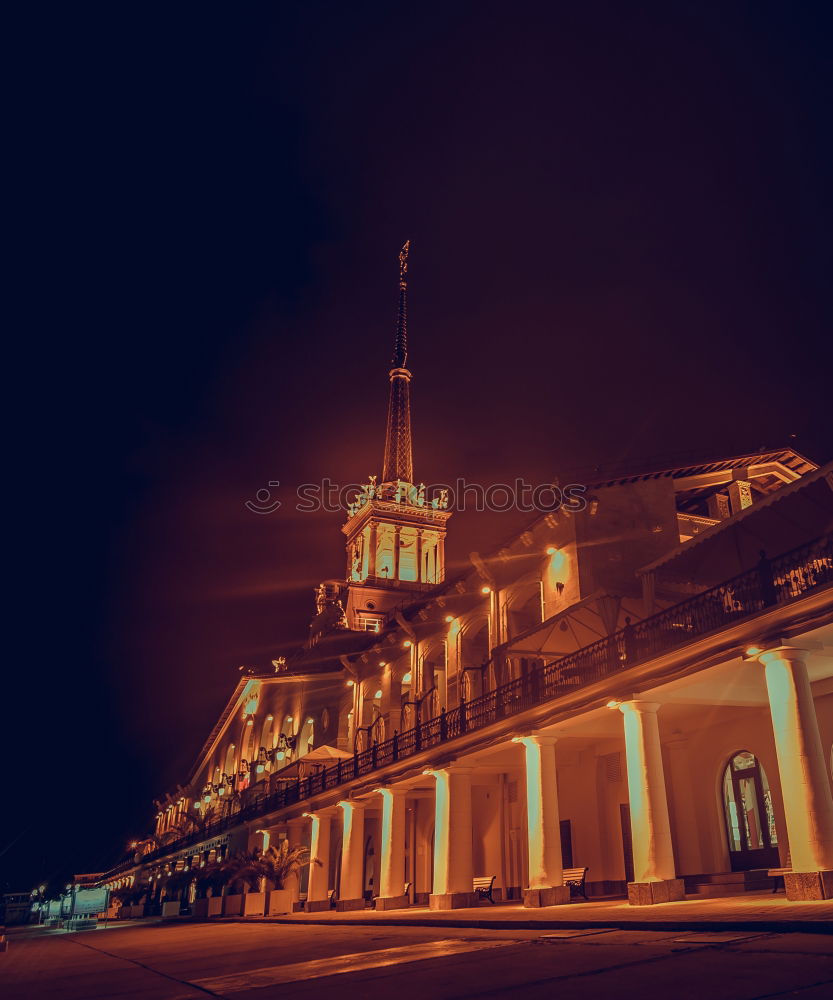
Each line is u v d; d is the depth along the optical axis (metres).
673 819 19.11
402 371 87.06
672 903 13.59
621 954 7.74
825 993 5.03
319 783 32.47
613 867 21.02
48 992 9.59
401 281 94.06
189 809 71.44
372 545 72.44
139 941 21.38
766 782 17.19
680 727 19.42
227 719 61.72
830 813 11.34
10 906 106.56
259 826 39.62
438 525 75.12
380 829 32.34
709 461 22.73
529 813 18.31
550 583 22.39
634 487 22.52
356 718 37.00
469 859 21.66
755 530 16.30
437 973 7.73
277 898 29.69
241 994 7.66
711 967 6.39
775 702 12.19
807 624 11.92
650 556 21.81
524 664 23.00
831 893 10.75
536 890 17.47
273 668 52.81
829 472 13.87
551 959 7.94
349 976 8.23
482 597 26.56
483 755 21.61
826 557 12.70
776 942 7.43
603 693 16.22
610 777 21.67
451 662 28.11
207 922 30.97
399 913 21.95
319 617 64.94
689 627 14.88
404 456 81.19
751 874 15.86
